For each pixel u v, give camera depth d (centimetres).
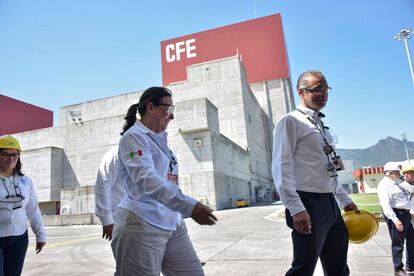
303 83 297
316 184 272
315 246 259
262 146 4819
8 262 326
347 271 288
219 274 522
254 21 5759
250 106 4256
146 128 230
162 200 197
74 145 3766
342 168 281
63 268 643
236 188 3194
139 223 208
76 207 2612
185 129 2823
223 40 5825
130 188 219
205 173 2614
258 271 529
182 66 5897
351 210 317
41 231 377
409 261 489
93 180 3603
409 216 493
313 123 286
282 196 261
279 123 284
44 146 3925
